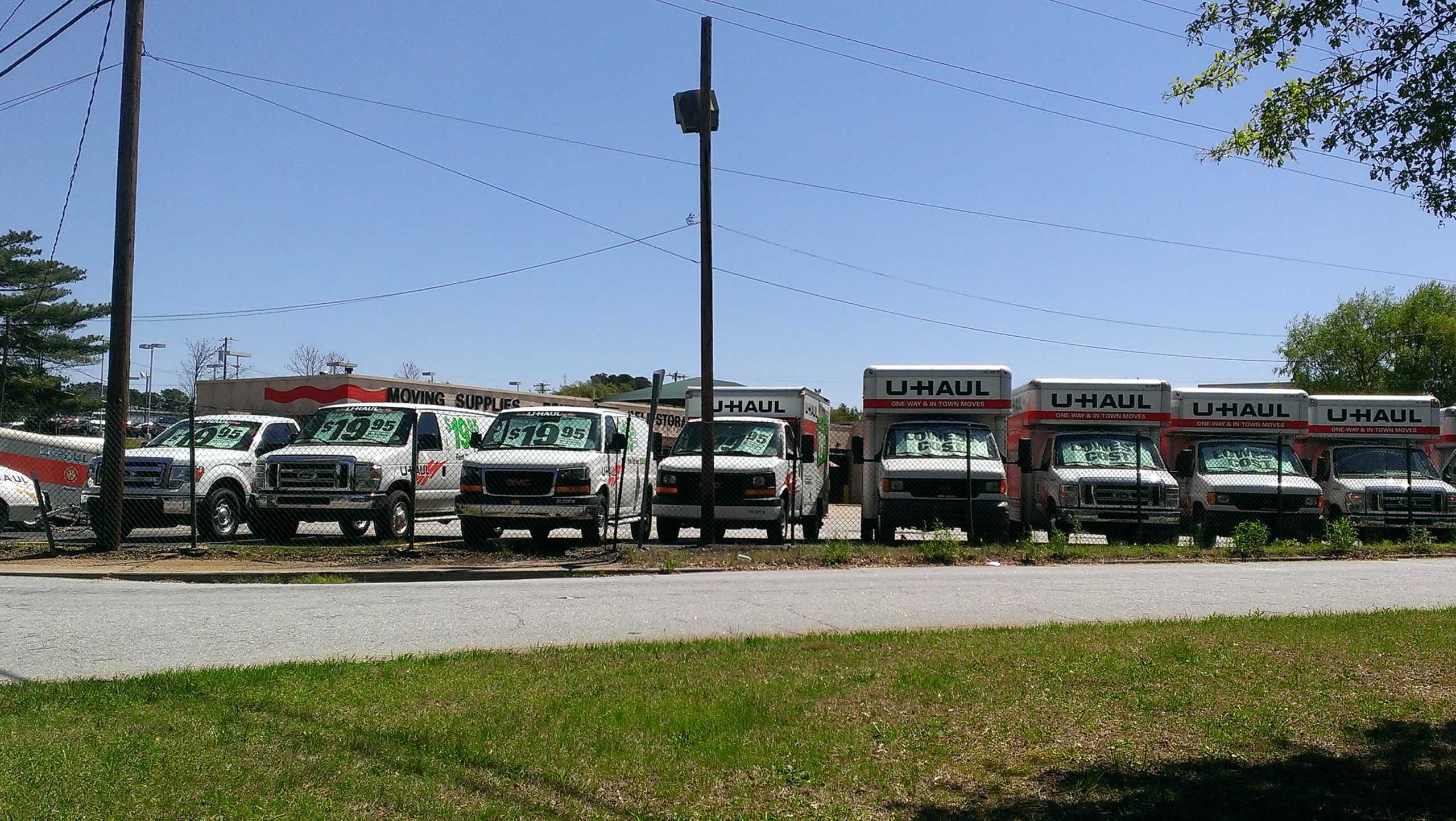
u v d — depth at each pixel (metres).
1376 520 20.34
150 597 11.48
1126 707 6.46
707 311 16.39
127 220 15.51
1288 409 21.59
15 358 52.06
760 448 18.22
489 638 9.14
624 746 5.59
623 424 18.30
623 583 13.05
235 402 33.03
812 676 7.22
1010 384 18.94
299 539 17.92
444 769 5.15
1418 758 5.49
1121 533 18.73
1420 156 7.12
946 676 7.21
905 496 17.42
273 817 4.46
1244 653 8.00
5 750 5.32
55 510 19.02
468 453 19.44
